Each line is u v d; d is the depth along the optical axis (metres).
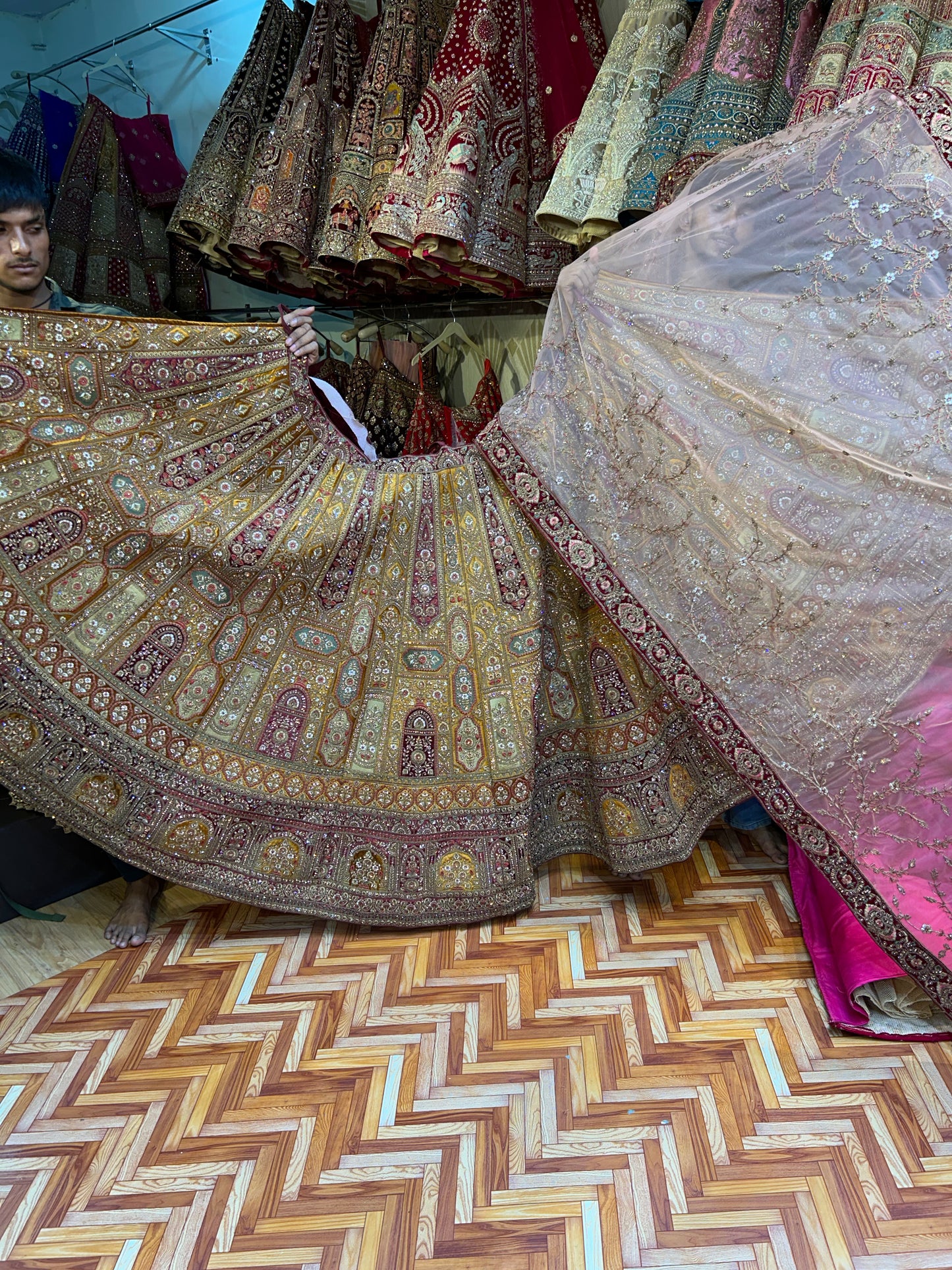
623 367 1.73
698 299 1.66
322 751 1.95
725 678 1.72
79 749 1.76
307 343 1.85
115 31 3.54
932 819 1.57
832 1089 1.52
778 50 1.82
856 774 1.62
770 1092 1.52
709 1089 1.53
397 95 2.41
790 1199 1.32
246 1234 1.30
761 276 1.60
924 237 1.47
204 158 2.72
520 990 1.81
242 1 3.20
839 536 1.58
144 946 2.01
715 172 1.66
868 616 1.58
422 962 1.92
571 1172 1.38
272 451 1.88
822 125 1.55
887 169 1.49
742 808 2.23
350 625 1.96
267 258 2.72
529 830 2.00
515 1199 1.34
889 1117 1.45
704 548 1.71
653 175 1.90
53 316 1.67
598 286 1.75
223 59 3.31
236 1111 1.53
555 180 2.08
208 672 1.87
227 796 1.89
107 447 1.75
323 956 1.95
